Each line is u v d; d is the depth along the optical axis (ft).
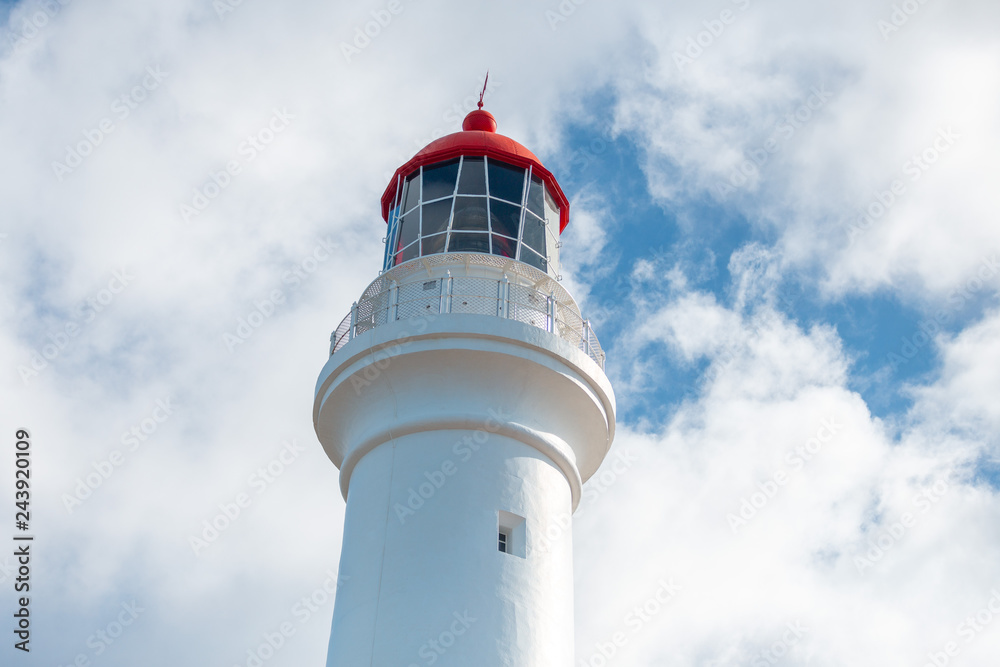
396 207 79.56
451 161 77.77
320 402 70.08
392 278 71.77
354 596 61.05
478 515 62.23
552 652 59.67
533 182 78.43
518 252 73.87
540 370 66.28
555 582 62.39
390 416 66.69
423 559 60.44
